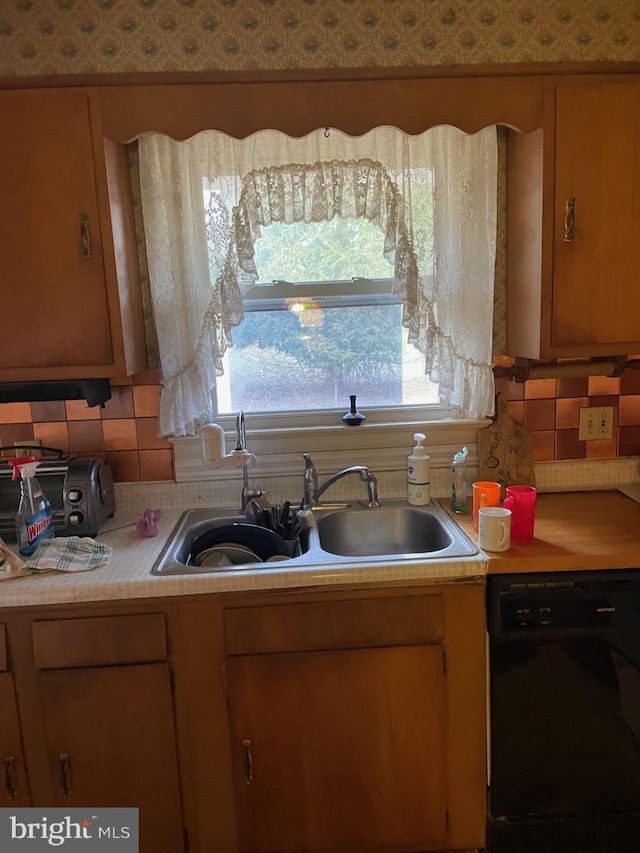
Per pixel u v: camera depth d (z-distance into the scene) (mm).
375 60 1624
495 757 1537
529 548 1534
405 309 1785
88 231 1590
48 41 1585
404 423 1979
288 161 1779
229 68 1610
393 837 1570
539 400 1991
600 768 1560
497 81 1615
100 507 1787
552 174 1634
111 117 1576
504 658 1495
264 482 1992
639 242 1672
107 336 1638
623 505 1849
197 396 1845
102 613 1462
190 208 1786
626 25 1651
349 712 1509
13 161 1562
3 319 1617
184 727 1504
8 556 1502
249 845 1559
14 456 1908
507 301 1916
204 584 1449
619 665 1514
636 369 1976
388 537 1910
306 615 1477
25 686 1473
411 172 1765
